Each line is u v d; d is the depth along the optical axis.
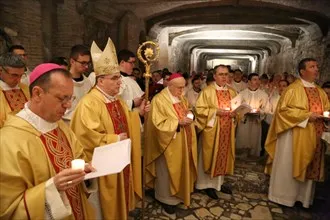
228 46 17.72
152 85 4.07
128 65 3.21
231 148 3.56
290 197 3.28
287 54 11.73
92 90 2.26
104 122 2.19
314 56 8.56
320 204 3.44
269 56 16.30
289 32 10.50
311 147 3.07
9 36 4.09
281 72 12.66
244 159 5.08
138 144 2.52
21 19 4.39
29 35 4.57
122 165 1.42
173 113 3.03
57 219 1.22
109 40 2.20
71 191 1.54
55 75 1.24
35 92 1.27
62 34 5.45
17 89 2.46
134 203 2.54
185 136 3.07
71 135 1.60
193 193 3.66
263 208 3.30
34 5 4.63
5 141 1.20
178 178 3.06
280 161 3.31
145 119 3.07
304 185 3.29
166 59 11.85
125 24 7.98
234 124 3.59
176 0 7.52
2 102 2.31
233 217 3.08
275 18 8.91
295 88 3.16
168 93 3.17
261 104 5.29
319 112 3.08
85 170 1.40
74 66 2.76
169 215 3.09
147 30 9.42
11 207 1.18
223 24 9.52
